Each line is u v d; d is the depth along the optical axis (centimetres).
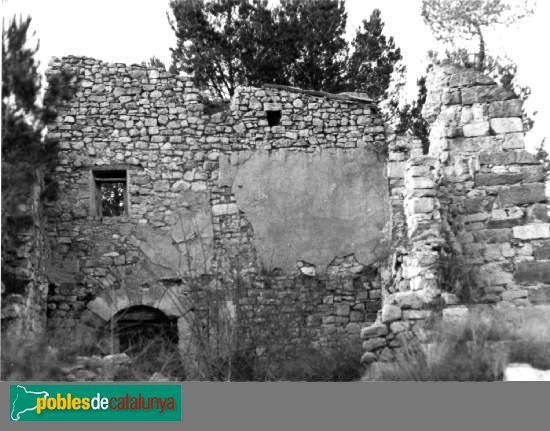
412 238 1362
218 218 1631
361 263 1620
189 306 1551
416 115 2119
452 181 1468
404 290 1403
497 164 1465
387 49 2180
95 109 1655
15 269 1356
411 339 1159
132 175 1636
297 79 2136
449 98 1506
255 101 1686
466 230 1441
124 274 1584
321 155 1667
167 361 1254
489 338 1126
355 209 1645
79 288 1571
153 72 1681
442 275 1327
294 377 1275
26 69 1378
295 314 1545
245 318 1403
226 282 1520
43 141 1534
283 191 1648
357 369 1273
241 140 1669
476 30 1814
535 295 1394
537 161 1459
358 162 1667
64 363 1169
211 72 2120
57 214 1598
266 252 1619
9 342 1170
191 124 1666
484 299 1391
